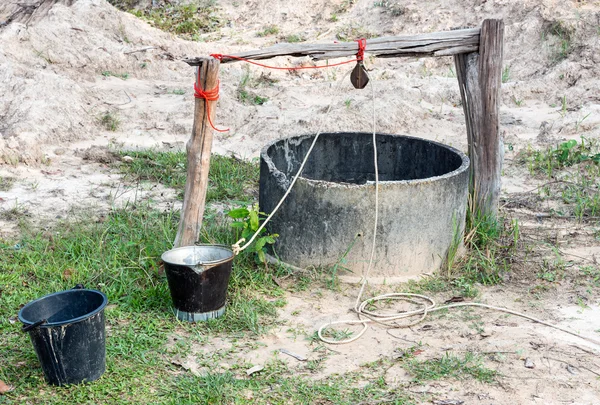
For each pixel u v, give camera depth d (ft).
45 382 13.88
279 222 18.98
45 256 19.27
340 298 17.79
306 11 54.60
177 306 16.40
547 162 28.58
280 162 21.50
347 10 53.47
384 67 44.24
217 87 17.69
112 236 20.51
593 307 17.43
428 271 18.99
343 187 17.95
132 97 36.11
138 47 42.65
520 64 41.88
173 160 28.17
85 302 14.47
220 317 16.61
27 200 23.94
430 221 18.49
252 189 25.91
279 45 18.44
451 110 35.83
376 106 33.22
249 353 15.20
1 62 34.88
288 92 38.19
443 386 14.01
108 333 15.71
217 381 13.84
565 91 37.60
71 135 30.81
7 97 32.32
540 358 15.01
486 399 13.56
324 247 18.49
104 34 43.39
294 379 14.19
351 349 15.47
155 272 18.21
